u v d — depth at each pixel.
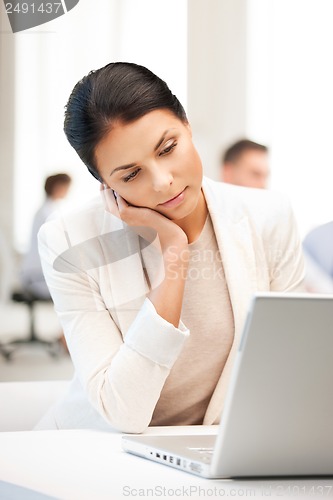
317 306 0.93
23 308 6.96
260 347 0.92
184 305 1.71
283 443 0.98
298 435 0.98
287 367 0.94
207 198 1.73
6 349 6.78
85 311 1.63
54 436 1.33
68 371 6.41
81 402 1.66
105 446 1.23
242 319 1.68
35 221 6.42
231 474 0.99
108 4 6.56
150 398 1.45
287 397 0.95
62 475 1.00
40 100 6.84
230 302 1.72
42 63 6.74
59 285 1.65
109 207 1.68
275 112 6.93
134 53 6.63
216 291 1.72
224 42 6.85
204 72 6.84
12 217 6.95
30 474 1.01
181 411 1.75
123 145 1.48
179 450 1.08
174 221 1.69
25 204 6.94
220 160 6.88
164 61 6.72
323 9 6.89
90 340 1.59
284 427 0.97
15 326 6.94
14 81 6.79
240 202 1.79
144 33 6.62
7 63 6.76
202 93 6.85
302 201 6.89
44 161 6.86
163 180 1.51
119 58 6.62
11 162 6.95
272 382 0.94
